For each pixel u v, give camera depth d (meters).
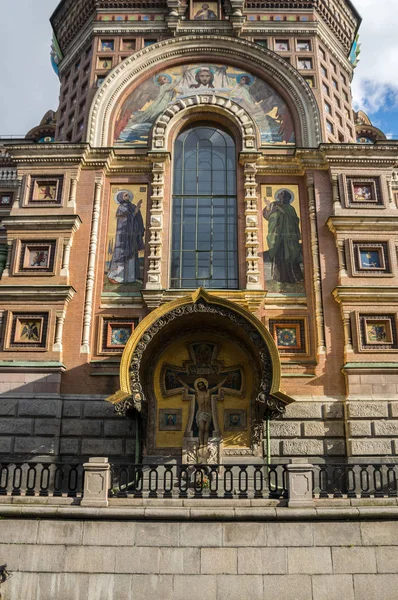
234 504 15.22
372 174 23.42
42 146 23.59
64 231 22.61
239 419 20.38
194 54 26.06
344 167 23.47
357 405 20.28
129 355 18.62
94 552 14.67
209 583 14.34
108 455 20.17
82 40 28.08
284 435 20.31
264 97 25.55
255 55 25.89
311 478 15.45
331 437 20.33
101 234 23.23
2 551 14.75
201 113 24.97
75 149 23.69
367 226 22.50
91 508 14.95
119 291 22.41
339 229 22.50
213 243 23.36
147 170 24.09
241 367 20.88
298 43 26.80
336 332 21.50
